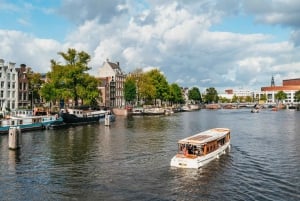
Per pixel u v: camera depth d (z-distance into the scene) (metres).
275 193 27.67
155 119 106.56
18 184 29.80
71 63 89.25
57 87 89.19
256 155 42.31
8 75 100.44
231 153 43.47
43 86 98.00
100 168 35.34
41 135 60.41
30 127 66.88
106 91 147.12
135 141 53.62
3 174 32.91
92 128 74.62
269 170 34.78
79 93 87.69
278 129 73.12
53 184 29.83
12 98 101.62
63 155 41.84
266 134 63.81
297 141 54.31
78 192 27.77
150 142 52.62
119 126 80.19
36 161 38.41
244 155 42.25
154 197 26.59
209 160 37.66
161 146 48.69
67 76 87.00
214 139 39.91
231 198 26.47
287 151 45.19
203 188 28.78
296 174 33.31
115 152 43.91
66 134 62.41
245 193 27.64
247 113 154.88
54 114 82.69
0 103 97.81
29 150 44.94
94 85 91.75
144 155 41.97
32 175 32.59
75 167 35.72
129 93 135.50
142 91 136.12
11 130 45.19
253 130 71.12
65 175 32.62
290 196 27.02
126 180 31.00
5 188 28.73
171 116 125.38
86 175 32.62
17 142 45.44
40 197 26.66
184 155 36.56
